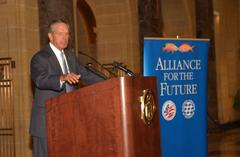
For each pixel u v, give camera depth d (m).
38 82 4.00
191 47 6.05
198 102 6.13
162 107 5.82
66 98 3.72
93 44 11.58
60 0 8.39
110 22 11.47
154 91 3.88
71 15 8.66
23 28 8.23
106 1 11.46
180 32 14.29
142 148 3.65
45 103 3.84
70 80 3.86
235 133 14.12
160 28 11.98
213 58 15.27
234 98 17.59
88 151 3.63
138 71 11.39
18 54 8.16
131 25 11.41
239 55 18.27
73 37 8.69
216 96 15.39
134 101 3.59
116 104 3.53
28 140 8.14
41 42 8.34
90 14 11.53
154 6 11.72
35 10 8.46
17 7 8.20
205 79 6.21
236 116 17.61
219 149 10.63
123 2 11.37
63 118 3.73
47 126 3.81
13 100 8.16
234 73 17.89
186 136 6.02
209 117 14.75
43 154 4.08
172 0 14.22
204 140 6.18
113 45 11.44
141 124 3.67
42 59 4.14
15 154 8.09
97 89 3.59
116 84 3.54
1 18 8.27
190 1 14.52
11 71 8.18
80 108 3.66
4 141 8.19
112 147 3.54
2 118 8.20
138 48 11.45
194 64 6.08
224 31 17.33
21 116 8.12
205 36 14.85
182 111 5.99
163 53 5.82
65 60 4.32
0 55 8.27
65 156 3.73
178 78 5.95
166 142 5.87
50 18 8.31
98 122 3.59
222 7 17.19
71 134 3.71
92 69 4.50
